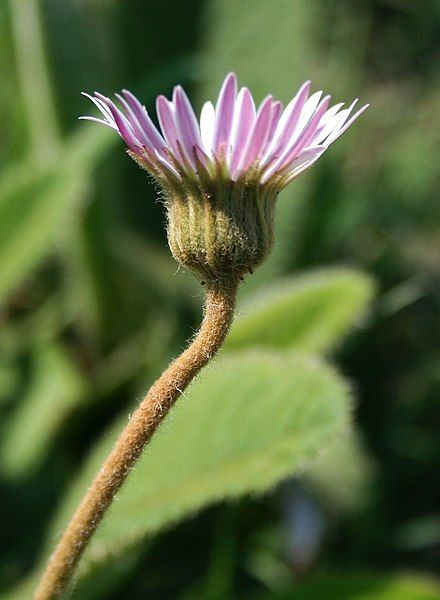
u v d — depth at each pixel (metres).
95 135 0.32
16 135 0.38
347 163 0.47
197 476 0.24
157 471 0.24
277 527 0.34
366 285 0.28
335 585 0.26
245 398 0.24
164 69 0.36
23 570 0.29
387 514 0.35
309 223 0.39
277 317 0.28
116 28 0.39
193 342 0.17
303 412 0.24
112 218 0.37
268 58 0.38
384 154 0.50
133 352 0.37
